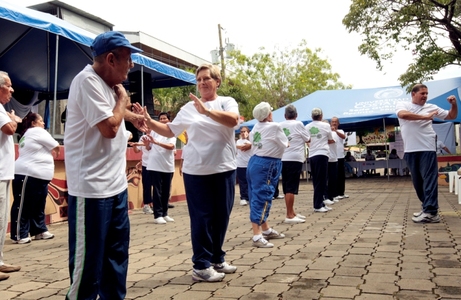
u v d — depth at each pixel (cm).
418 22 1191
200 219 360
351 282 341
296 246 492
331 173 933
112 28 1641
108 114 241
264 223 539
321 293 317
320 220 694
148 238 583
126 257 270
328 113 1734
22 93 1309
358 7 1220
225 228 377
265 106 512
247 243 523
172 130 374
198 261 361
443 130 1953
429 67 1231
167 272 396
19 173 581
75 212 246
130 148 956
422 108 611
